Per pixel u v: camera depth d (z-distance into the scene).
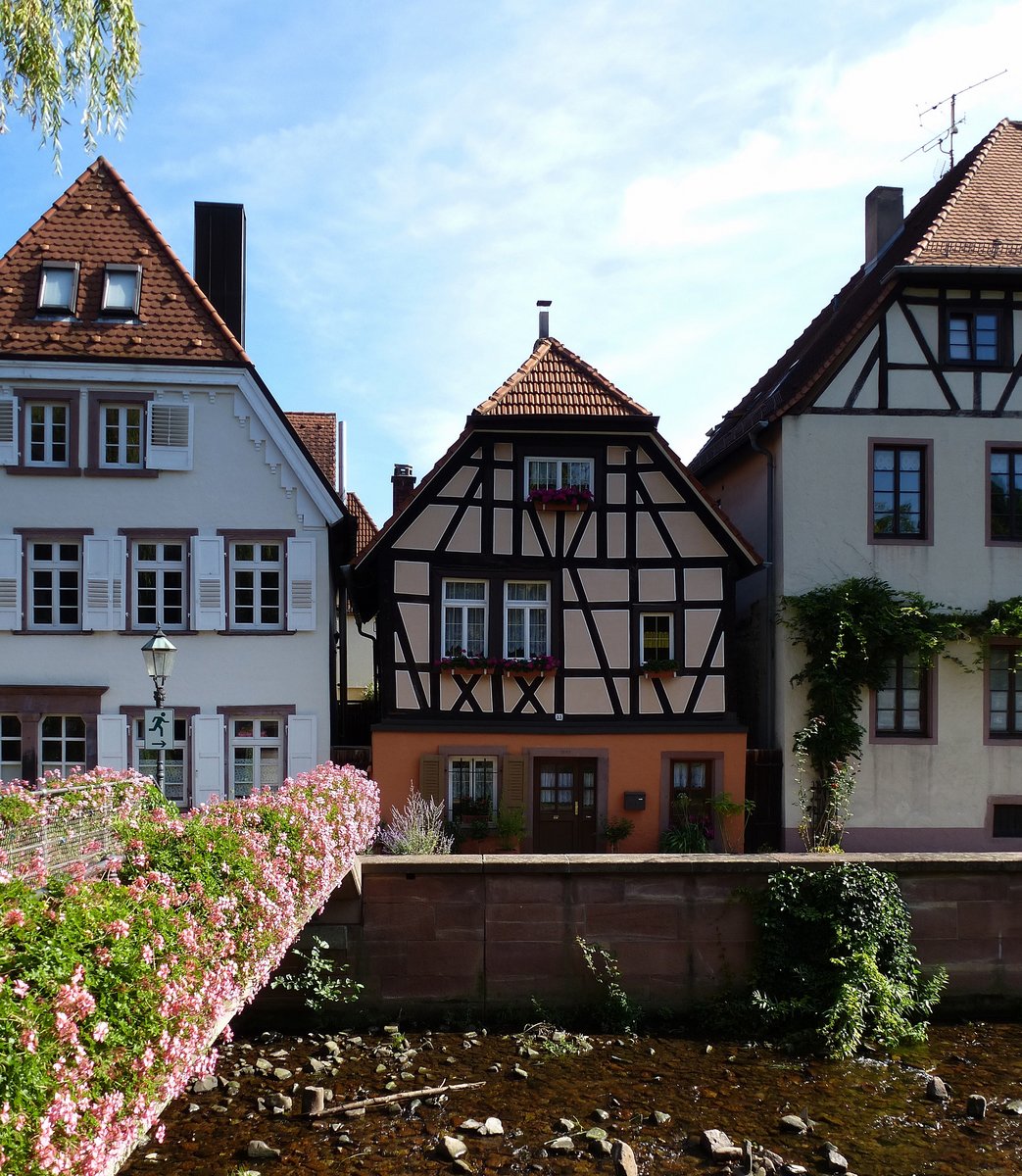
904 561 15.91
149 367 15.47
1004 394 16.03
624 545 15.87
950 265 15.47
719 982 11.16
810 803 15.60
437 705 15.51
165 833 6.52
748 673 17.58
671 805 15.62
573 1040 10.55
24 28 8.61
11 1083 3.71
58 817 6.81
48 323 15.49
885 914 10.98
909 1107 8.97
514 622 15.85
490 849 15.33
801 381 16.39
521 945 11.13
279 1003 10.95
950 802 15.66
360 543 23.09
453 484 15.69
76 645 15.35
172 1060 5.21
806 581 15.84
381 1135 8.30
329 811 9.55
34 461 15.41
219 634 15.60
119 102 9.16
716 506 15.61
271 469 15.73
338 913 11.03
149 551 15.68
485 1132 8.31
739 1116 8.75
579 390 16.03
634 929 11.16
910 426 15.94
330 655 15.88
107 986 4.57
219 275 18.19
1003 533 16.09
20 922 4.29
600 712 15.69
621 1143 7.91
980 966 11.40
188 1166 7.75
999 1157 8.04
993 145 17.72
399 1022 11.00
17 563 15.23
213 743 15.49
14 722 15.32
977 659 15.75
